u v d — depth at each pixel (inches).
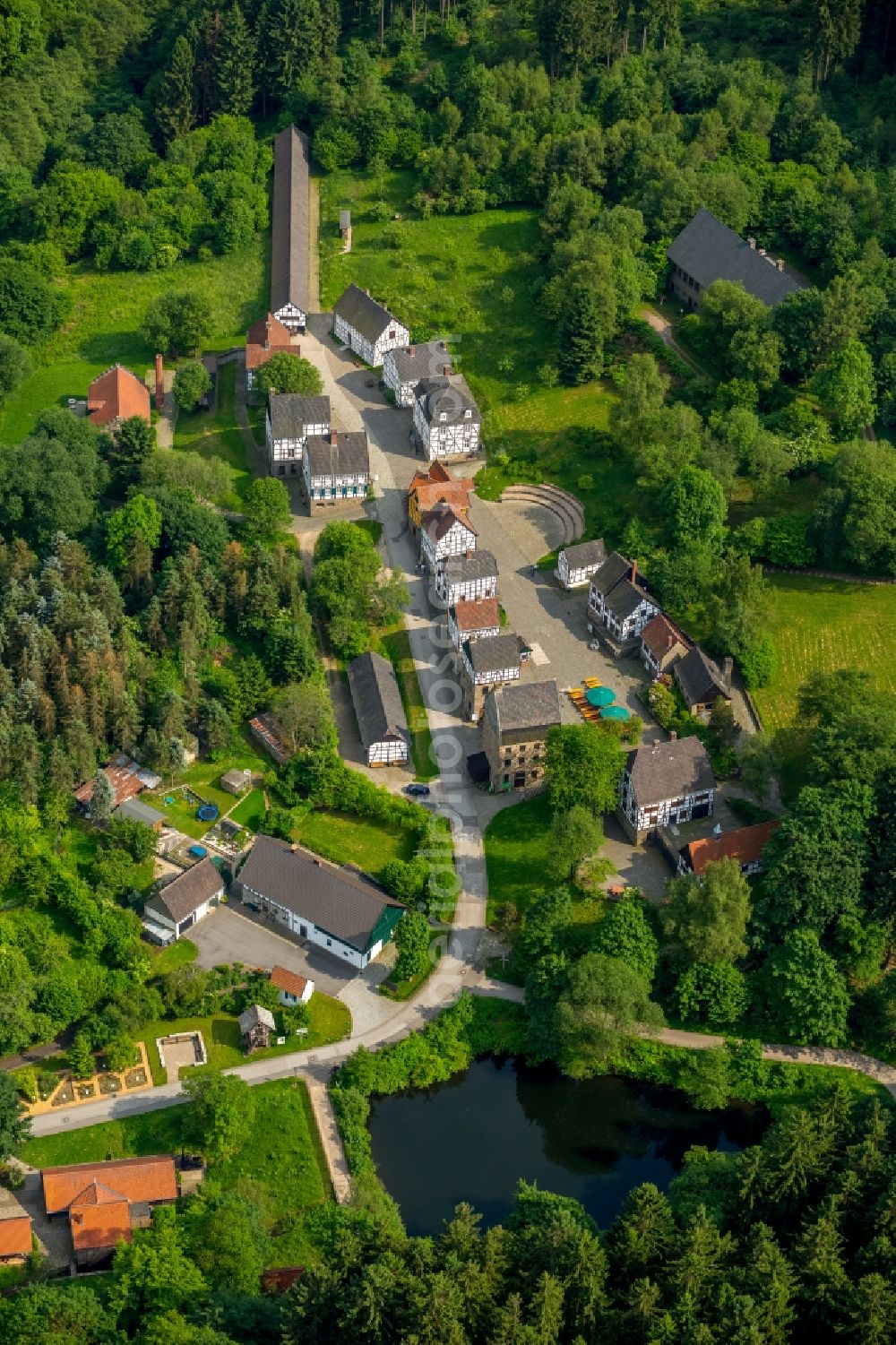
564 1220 6884.8
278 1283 7135.8
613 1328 6653.5
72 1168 7475.4
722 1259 6899.6
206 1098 7701.8
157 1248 7017.7
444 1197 7721.5
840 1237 6993.1
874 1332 6604.3
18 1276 7180.1
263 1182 7623.0
